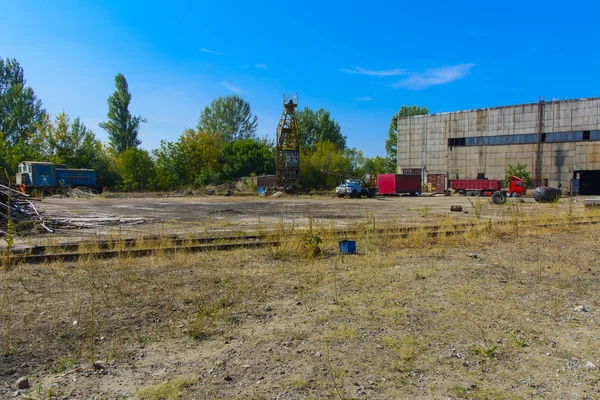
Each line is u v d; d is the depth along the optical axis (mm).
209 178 59531
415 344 4363
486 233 12398
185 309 5480
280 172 53688
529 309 5559
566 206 27938
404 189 49562
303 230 12539
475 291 6348
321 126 86000
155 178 59688
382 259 8766
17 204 14133
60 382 3578
